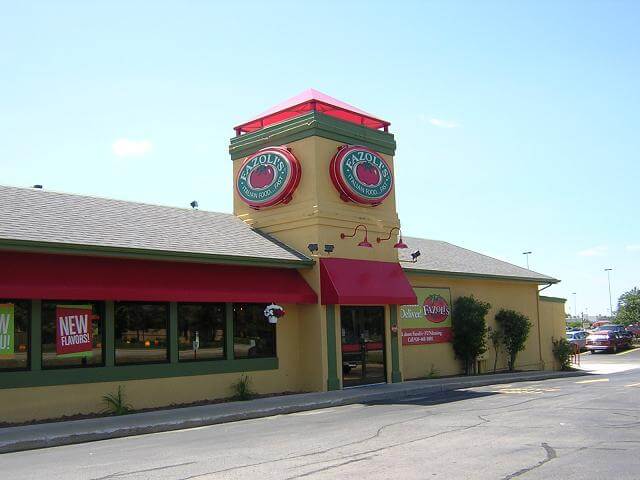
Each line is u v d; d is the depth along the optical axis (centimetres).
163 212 1881
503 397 1620
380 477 756
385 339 2034
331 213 1905
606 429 1063
